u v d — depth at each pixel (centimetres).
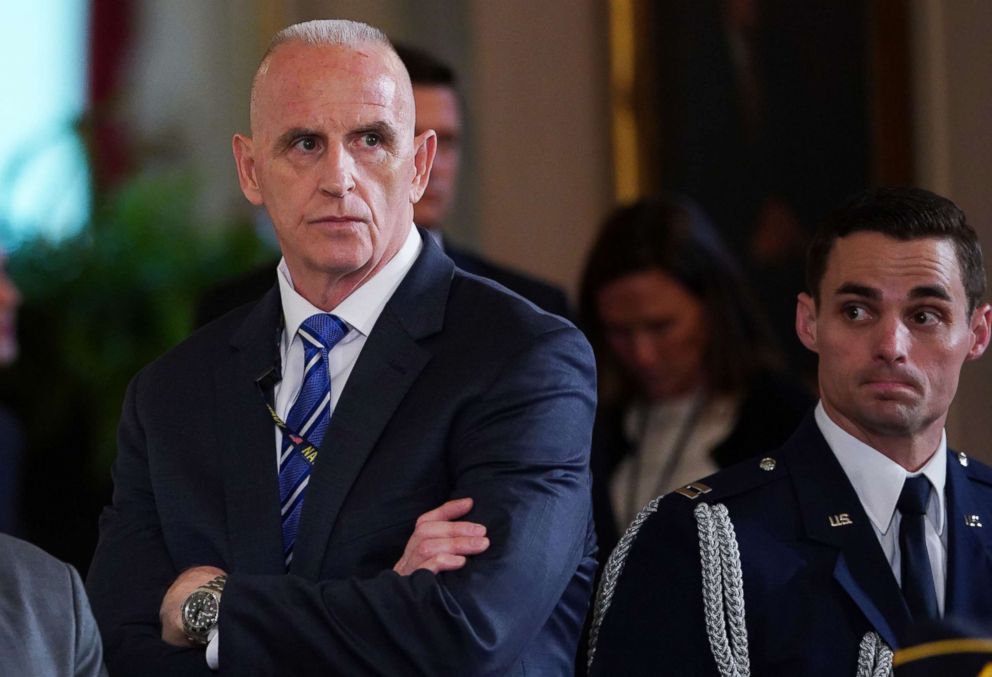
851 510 673
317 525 658
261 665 631
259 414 690
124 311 1380
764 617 657
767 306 1497
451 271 704
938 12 1449
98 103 1667
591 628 696
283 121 671
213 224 1552
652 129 1539
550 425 664
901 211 669
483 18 1577
